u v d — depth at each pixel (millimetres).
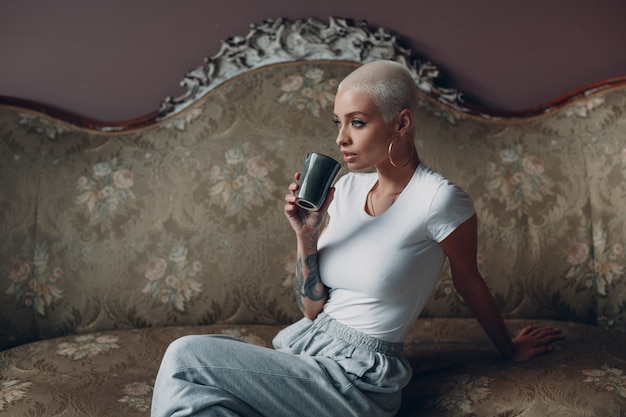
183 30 2645
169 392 1500
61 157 2434
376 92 1638
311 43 2500
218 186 2420
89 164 2439
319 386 1595
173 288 2385
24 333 2322
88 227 2395
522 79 2660
